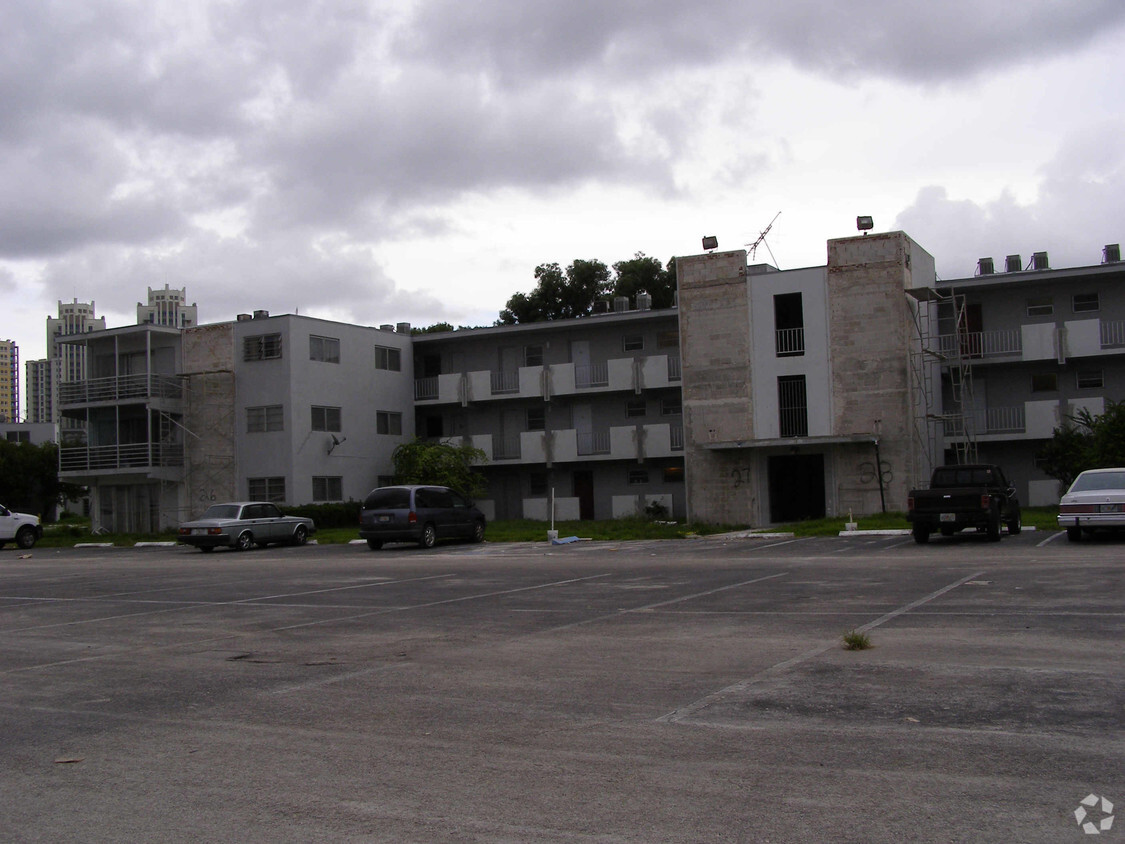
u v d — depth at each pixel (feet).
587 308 235.40
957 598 44.34
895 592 47.73
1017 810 17.35
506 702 27.43
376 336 164.86
